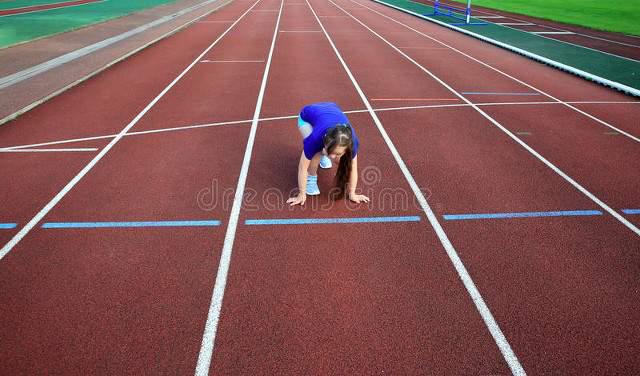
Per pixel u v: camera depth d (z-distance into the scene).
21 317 3.05
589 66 11.38
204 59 11.78
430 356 2.79
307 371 2.67
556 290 3.37
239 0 30.44
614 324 3.04
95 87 8.93
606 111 7.83
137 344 2.84
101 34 14.77
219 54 12.47
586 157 5.82
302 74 10.32
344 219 4.31
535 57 12.23
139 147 5.97
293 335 2.94
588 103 8.30
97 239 3.93
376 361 2.75
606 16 20.97
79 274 3.48
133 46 12.95
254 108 7.77
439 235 4.06
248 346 2.85
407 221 4.29
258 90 8.93
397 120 7.20
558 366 2.72
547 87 9.48
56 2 25.14
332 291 3.34
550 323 3.05
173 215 4.33
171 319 3.05
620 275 3.53
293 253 3.79
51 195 4.66
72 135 6.36
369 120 7.19
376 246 3.89
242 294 3.30
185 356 2.76
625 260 3.72
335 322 3.05
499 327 3.02
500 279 3.48
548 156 5.85
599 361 2.76
